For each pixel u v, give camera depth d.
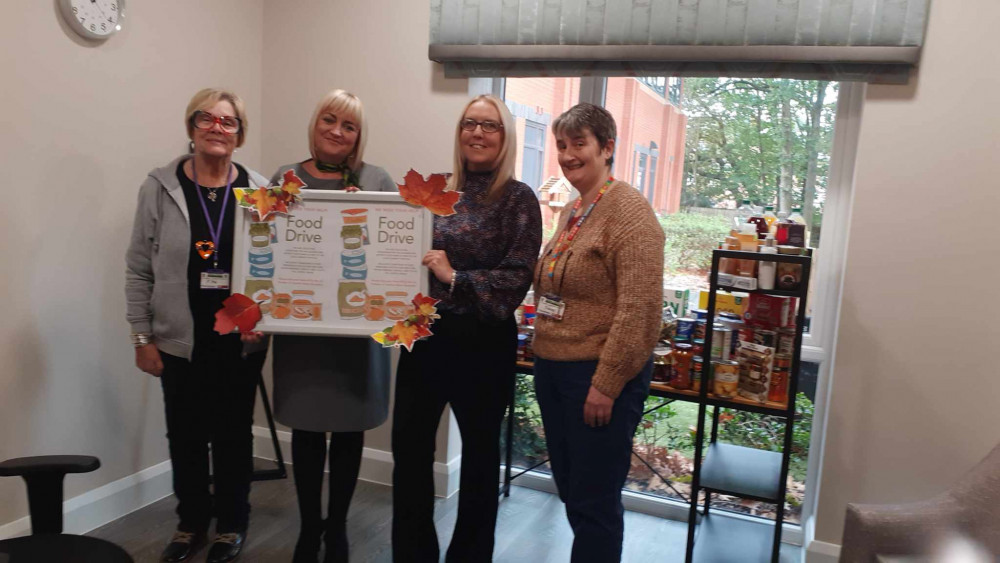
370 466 3.00
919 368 2.21
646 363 1.80
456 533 2.05
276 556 2.32
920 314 2.19
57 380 2.29
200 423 2.21
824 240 2.53
